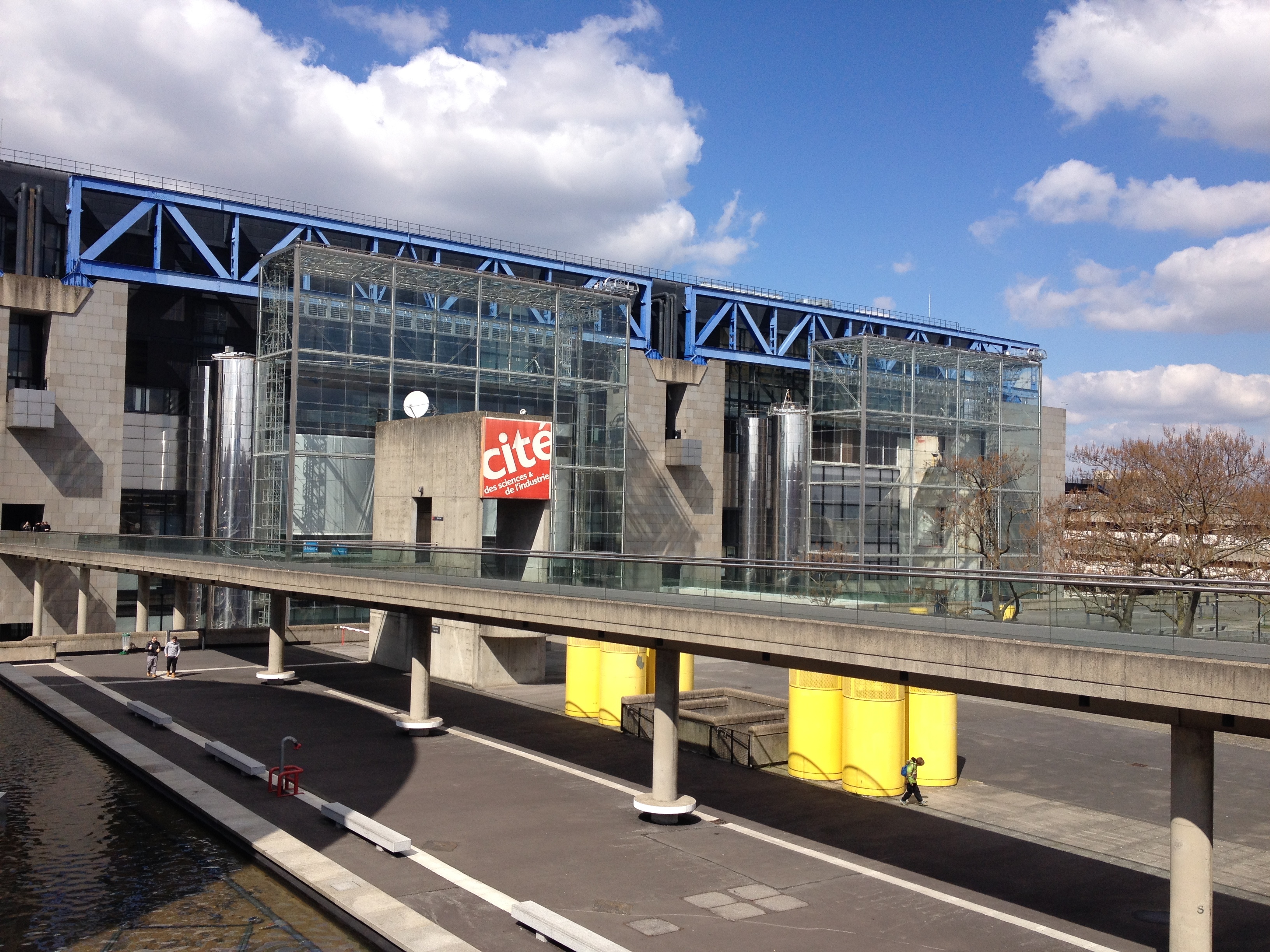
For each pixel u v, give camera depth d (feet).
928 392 243.40
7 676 159.63
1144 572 178.40
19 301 202.80
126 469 230.68
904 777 102.32
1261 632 53.52
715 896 72.90
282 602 160.15
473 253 262.06
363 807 93.66
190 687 154.81
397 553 116.37
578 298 212.23
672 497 276.00
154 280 222.89
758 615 76.02
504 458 156.46
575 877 76.28
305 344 178.60
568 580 95.30
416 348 190.39
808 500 238.68
